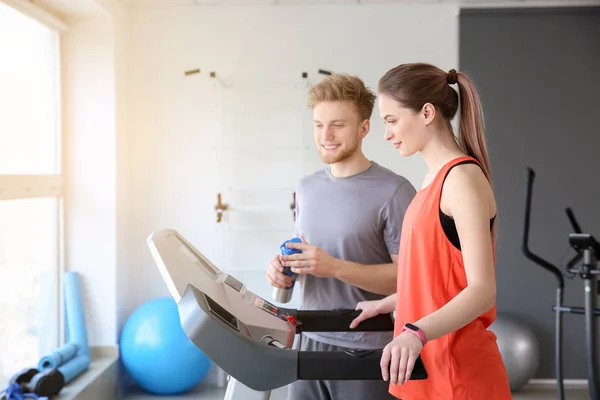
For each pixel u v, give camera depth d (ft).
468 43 14.29
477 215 4.54
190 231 14.37
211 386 13.84
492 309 5.05
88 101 13.08
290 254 6.28
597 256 10.60
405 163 14.33
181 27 14.20
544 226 14.34
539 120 14.30
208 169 14.34
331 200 6.78
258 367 4.33
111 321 13.17
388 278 6.34
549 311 14.30
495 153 14.35
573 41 14.23
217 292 5.03
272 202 14.39
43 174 12.10
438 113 5.03
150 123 14.26
